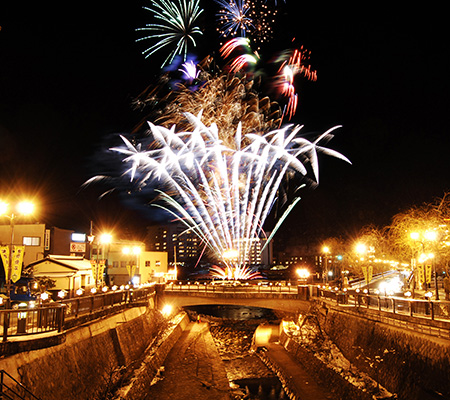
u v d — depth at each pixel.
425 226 41.22
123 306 31.19
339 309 34.03
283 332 41.56
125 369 24.86
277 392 27.78
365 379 23.62
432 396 17.95
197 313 63.81
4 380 13.86
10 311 15.62
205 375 30.50
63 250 49.56
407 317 22.78
